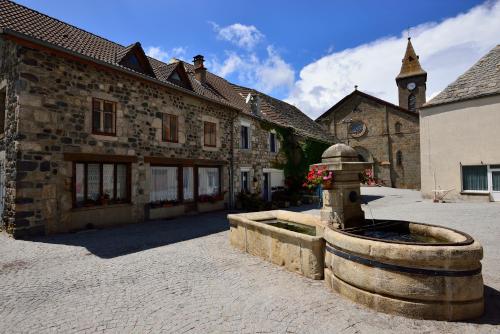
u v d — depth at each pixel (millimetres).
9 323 3078
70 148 7617
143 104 9516
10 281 4211
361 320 3043
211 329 2947
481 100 12453
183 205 10875
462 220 8531
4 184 7363
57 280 4262
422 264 3004
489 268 4621
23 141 6789
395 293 3102
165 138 10305
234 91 16812
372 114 27406
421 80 31328
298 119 21141
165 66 11547
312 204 15062
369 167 4941
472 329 2824
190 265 4953
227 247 6160
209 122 12109
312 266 4281
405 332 2807
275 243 5016
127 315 3240
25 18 8469
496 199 12109
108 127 8609
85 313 3285
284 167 16312
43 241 6531
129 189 9039
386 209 11797
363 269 3365
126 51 9234
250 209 12617
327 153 4984
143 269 4750
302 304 3459
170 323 3068
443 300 2975
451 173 13258
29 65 6945
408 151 25812
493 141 12141
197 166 11617
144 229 8125
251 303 3518
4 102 7957
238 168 13312
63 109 7520
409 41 33000
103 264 4988
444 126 13492
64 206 7469
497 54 13484
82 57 7676
